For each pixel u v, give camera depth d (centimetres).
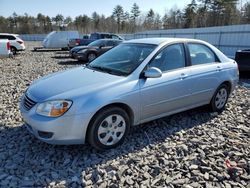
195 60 464
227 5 5131
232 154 355
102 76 380
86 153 353
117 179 298
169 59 424
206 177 305
